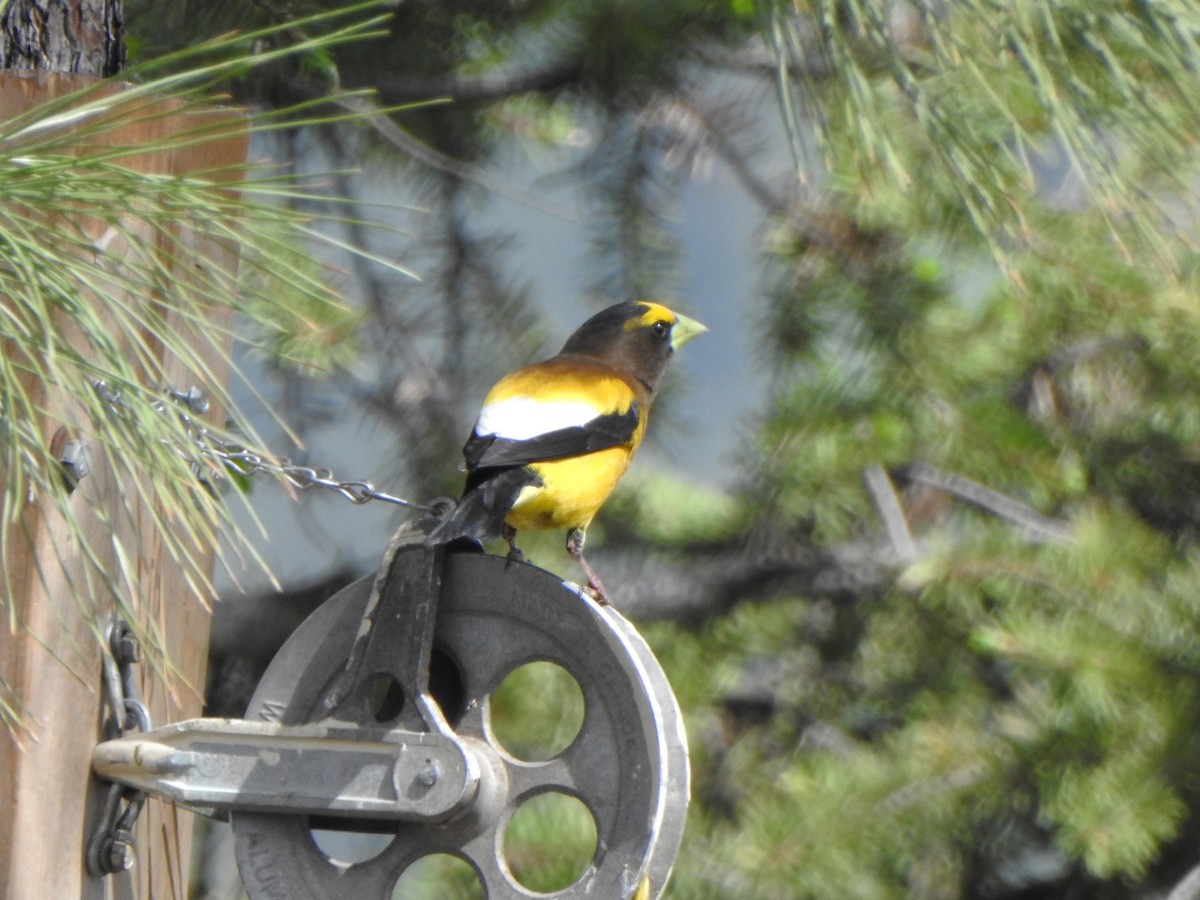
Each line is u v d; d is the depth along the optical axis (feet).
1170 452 35.76
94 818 19.60
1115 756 32.53
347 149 38.58
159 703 21.43
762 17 22.34
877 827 33.17
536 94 38.09
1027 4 20.95
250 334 34.60
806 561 38.29
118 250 18.13
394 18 37.14
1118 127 21.35
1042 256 33.30
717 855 33.12
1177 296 34.04
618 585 38.63
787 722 37.09
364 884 19.19
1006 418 35.24
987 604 36.14
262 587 40.45
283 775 18.84
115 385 14.69
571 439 25.26
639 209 38.50
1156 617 33.14
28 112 14.12
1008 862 37.01
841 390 35.40
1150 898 37.17
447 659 20.59
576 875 31.71
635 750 18.48
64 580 18.60
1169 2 21.15
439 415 38.34
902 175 21.99
